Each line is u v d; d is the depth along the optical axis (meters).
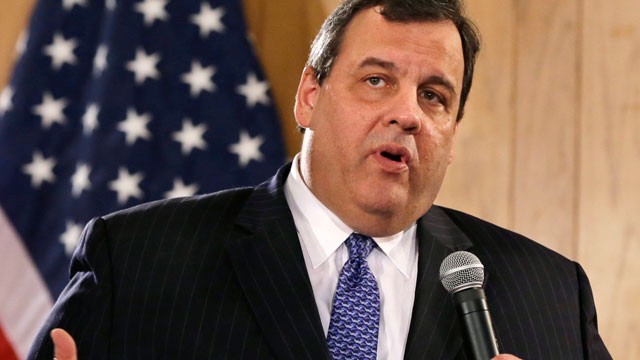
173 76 6.55
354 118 3.97
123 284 3.93
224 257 4.03
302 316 3.86
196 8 6.66
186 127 6.53
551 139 6.70
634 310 6.61
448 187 6.73
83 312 3.87
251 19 6.86
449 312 4.05
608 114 6.67
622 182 6.64
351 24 4.11
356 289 4.00
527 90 6.73
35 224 6.41
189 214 4.17
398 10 4.04
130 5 6.58
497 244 4.47
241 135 6.56
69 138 6.53
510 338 4.12
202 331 3.82
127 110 6.47
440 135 4.07
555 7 6.71
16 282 6.33
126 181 6.41
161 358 3.80
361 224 4.05
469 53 4.33
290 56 6.84
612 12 6.68
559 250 6.68
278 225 4.14
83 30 6.64
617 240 6.63
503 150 6.72
